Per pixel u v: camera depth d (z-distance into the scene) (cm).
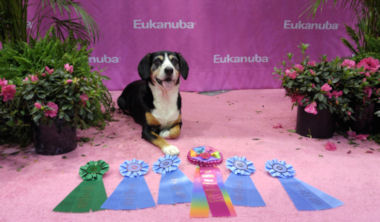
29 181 176
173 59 246
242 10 450
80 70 226
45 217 141
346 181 179
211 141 250
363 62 254
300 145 240
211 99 416
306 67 253
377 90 243
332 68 242
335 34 482
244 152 226
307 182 178
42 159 209
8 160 206
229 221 138
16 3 252
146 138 243
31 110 196
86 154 219
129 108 308
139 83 323
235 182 177
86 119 247
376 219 141
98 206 150
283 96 430
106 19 423
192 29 445
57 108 198
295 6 460
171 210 148
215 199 157
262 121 313
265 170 194
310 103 244
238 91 466
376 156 217
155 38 442
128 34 435
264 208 150
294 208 150
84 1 408
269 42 471
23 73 220
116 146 236
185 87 465
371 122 260
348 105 259
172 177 182
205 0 436
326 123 251
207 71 466
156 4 428
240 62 473
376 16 314
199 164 200
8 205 150
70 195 160
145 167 193
